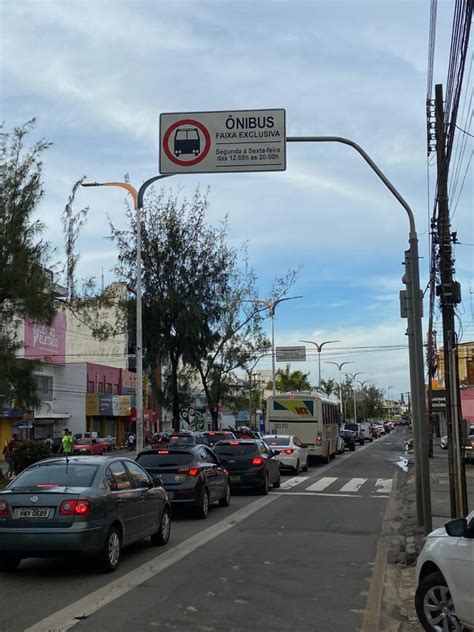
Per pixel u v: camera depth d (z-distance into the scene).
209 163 10.87
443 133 13.94
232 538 12.33
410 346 12.95
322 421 32.97
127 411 61.59
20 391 21.94
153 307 30.69
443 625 6.22
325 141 12.06
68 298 24.33
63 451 36.91
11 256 21.78
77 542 8.74
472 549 5.73
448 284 13.38
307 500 18.30
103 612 7.47
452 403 11.82
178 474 14.54
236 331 34.25
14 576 9.18
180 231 31.27
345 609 7.72
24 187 21.95
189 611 7.55
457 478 11.62
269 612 7.56
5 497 9.05
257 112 10.89
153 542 11.51
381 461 35.72
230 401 36.06
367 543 11.95
